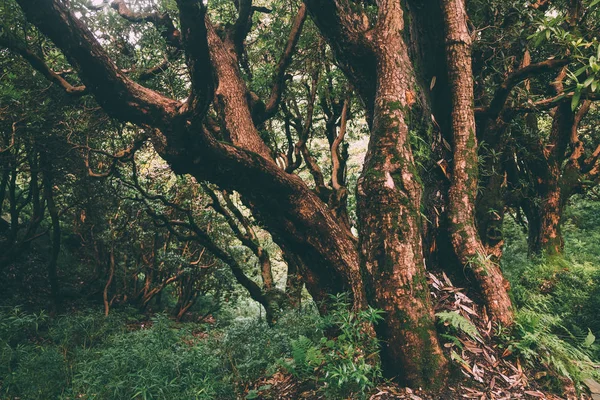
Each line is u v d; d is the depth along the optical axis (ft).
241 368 17.12
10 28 18.52
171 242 42.65
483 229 21.98
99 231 39.19
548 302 22.57
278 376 15.84
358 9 17.54
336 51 16.58
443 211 17.22
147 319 38.73
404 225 13.57
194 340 21.35
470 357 14.01
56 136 28.25
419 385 12.92
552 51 25.32
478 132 22.88
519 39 20.29
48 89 25.50
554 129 32.83
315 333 17.34
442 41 17.51
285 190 16.94
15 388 18.51
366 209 13.97
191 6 11.83
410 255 13.46
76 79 25.54
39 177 34.35
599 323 20.86
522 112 22.54
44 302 34.60
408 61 15.93
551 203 31.53
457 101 17.49
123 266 43.70
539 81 29.53
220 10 27.91
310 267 17.88
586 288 23.71
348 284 16.92
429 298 13.65
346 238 17.43
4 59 24.25
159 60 25.38
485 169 22.50
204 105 14.55
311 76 28.81
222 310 48.98
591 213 41.91
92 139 30.45
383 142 14.40
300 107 33.65
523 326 15.21
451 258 16.85
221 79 20.44
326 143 38.52
